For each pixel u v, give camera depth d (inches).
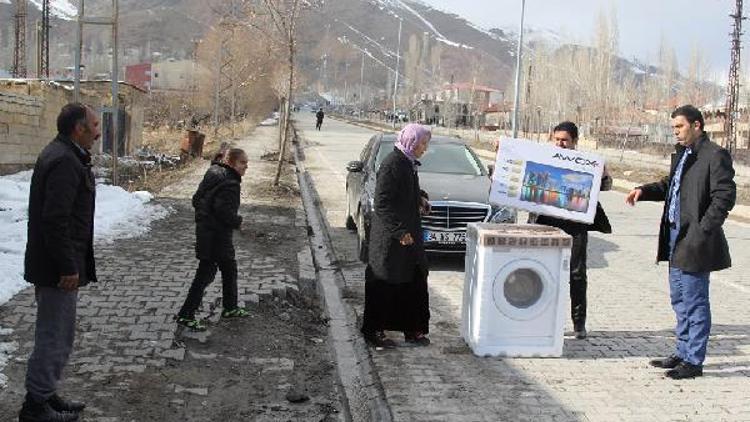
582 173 266.5
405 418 201.8
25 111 701.3
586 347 268.5
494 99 3929.6
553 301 255.1
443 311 313.4
